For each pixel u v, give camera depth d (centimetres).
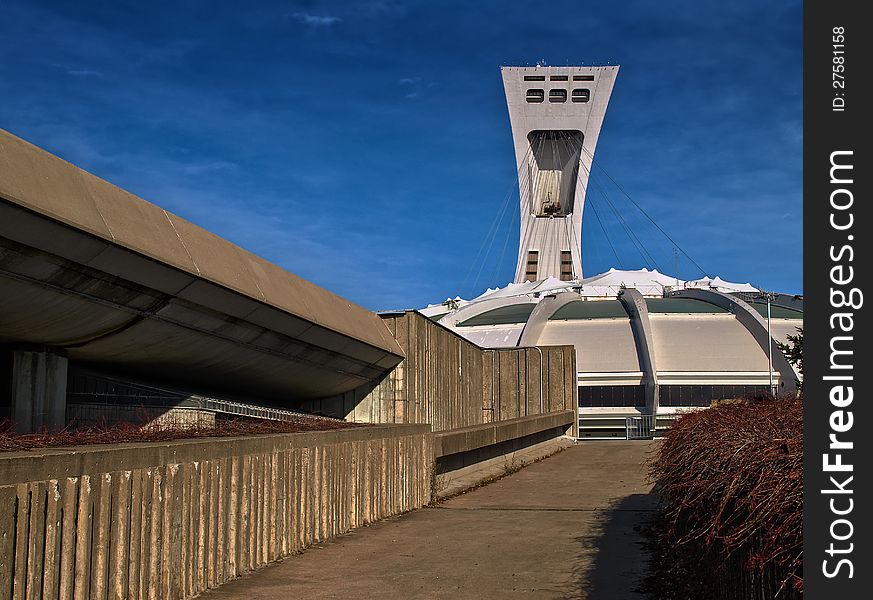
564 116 12962
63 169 1378
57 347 1698
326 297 2281
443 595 965
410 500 1670
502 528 1433
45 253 1345
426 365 2848
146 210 1579
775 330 6825
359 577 1054
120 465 820
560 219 13125
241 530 1059
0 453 726
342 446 1382
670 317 7169
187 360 1953
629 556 1187
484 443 2239
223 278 1722
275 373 2233
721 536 694
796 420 679
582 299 7956
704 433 897
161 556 885
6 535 666
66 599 736
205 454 979
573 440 3475
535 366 3675
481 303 8088
